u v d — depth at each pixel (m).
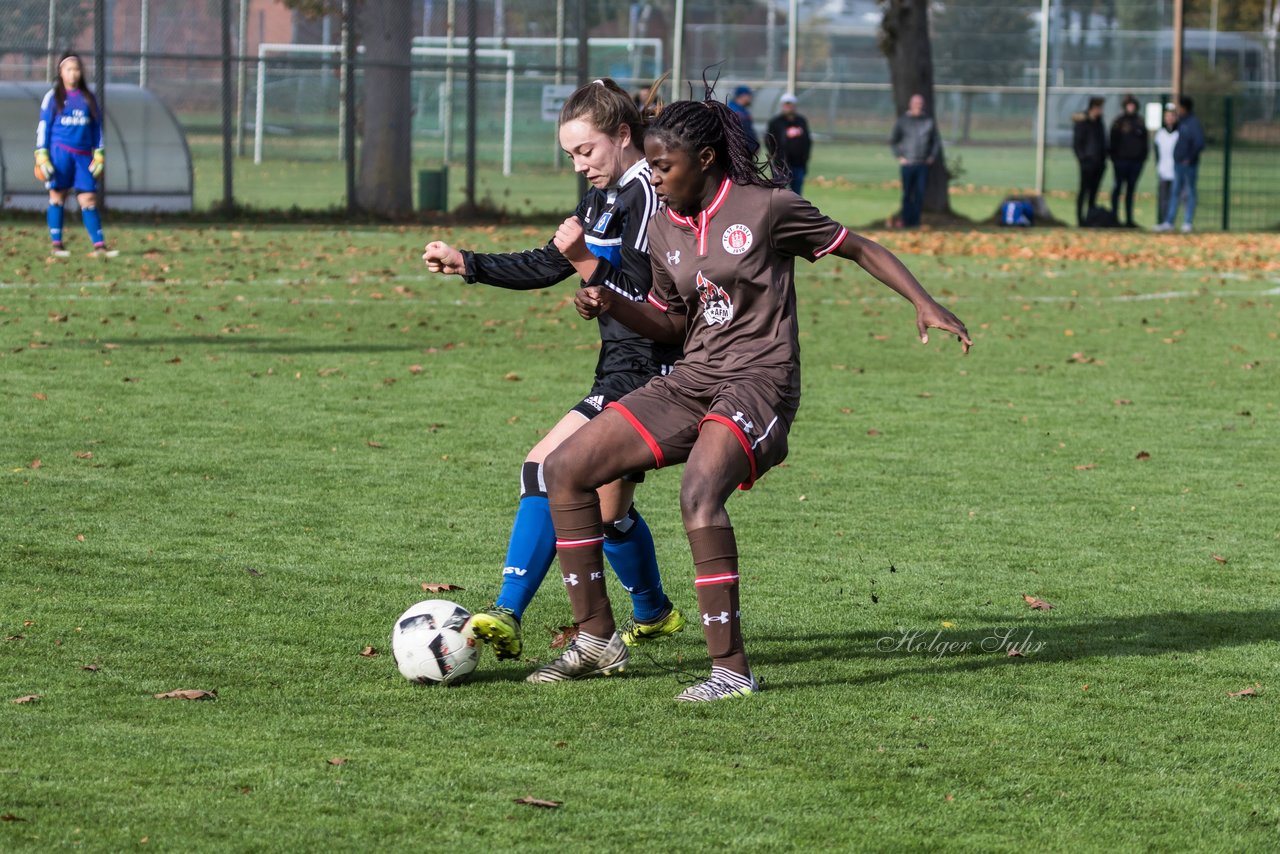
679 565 23.06
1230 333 51.47
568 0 102.19
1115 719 16.09
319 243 74.56
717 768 14.20
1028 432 34.22
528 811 12.96
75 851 11.91
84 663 17.27
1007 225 101.38
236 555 22.69
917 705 16.44
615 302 16.75
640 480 17.70
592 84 17.73
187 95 113.50
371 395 36.66
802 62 157.50
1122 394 39.50
